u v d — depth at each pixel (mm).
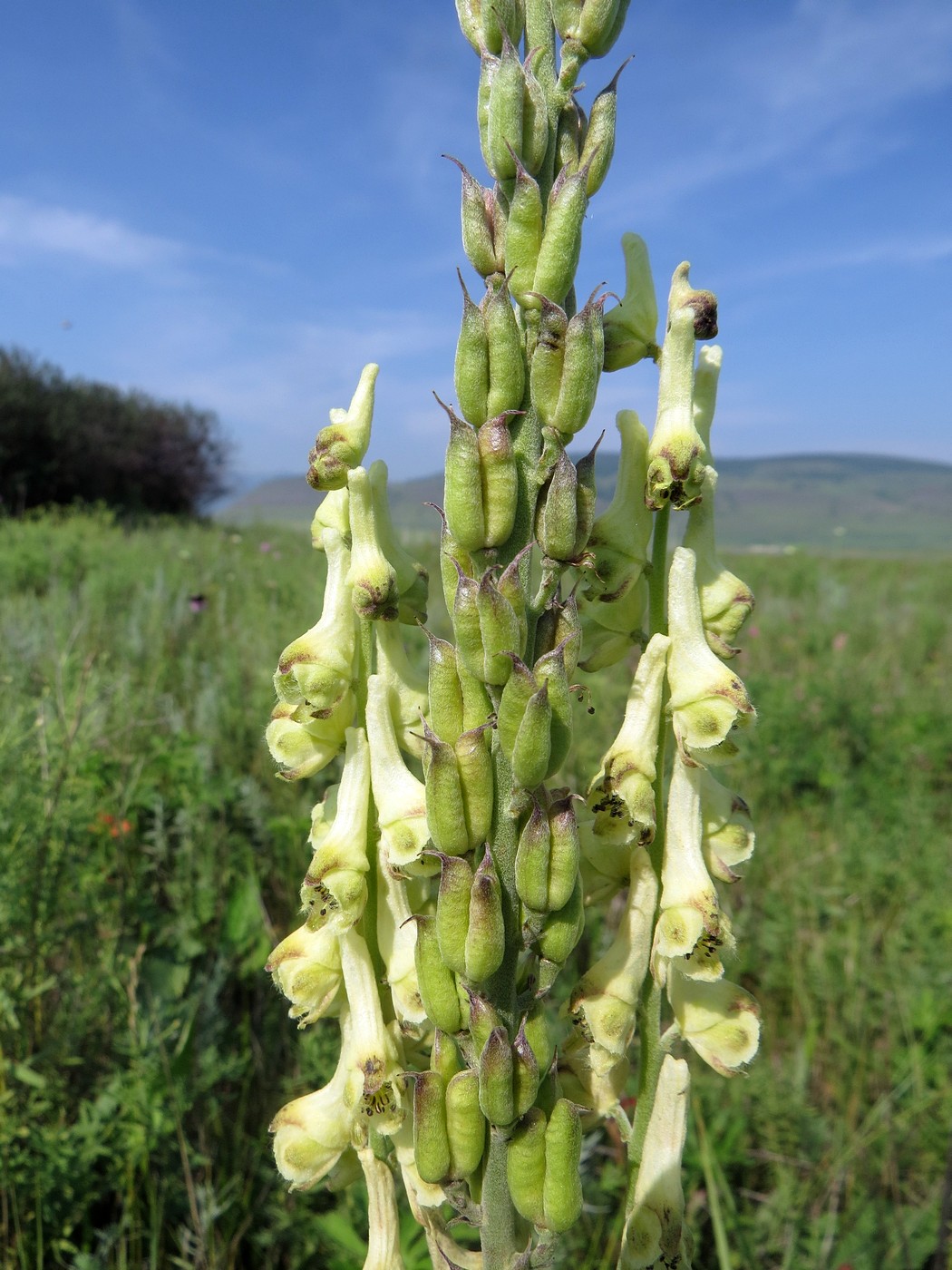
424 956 86
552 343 84
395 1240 109
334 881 101
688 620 99
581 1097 102
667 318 102
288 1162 107
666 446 96
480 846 87
